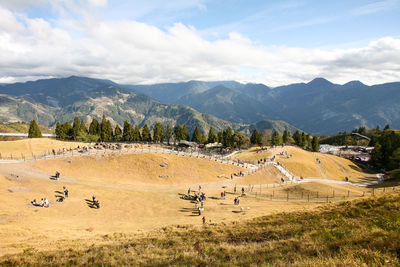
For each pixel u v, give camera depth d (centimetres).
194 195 5694
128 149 8850
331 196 5672
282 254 1454
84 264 1591
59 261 1653
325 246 1443
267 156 10625
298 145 16350
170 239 2234
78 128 13225
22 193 4400
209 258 1502
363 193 5934
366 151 17650
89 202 4688
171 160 8081
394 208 2189
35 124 12069
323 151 18188
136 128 14438
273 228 2294
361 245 1342
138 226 3575
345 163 12606
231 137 13412
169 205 5041
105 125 13638
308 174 9400
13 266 1584
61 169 6556
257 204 5219
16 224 3070
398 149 11219
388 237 1328
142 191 5844
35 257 1762
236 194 6197
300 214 2795
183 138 14988
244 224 2719
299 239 1739
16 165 6191
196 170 7925
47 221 3450
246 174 8162
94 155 7556
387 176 9719
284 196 5938
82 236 2772
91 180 6188
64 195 4731
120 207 4706
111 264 1538
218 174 7994
